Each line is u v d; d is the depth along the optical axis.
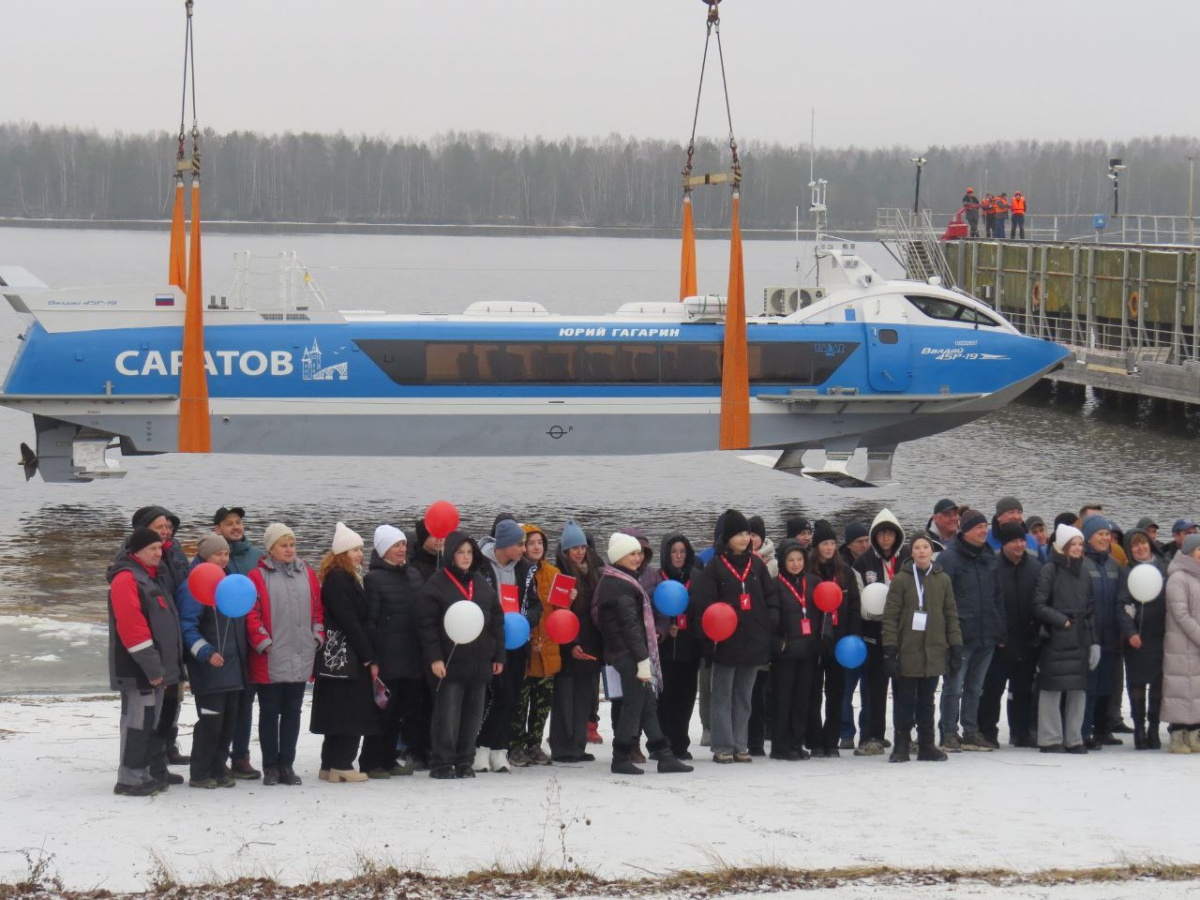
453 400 29.77
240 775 11.88
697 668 13.30
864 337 31.11
